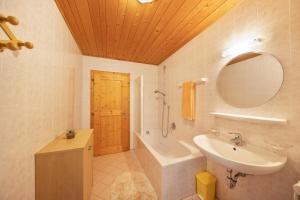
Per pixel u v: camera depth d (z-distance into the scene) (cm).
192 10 134
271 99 101
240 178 123
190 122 201
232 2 124
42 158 94
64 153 100
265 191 104
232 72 133
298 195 63
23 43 56
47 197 97
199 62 181
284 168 92
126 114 304
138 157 250
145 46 224
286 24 92
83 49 239
